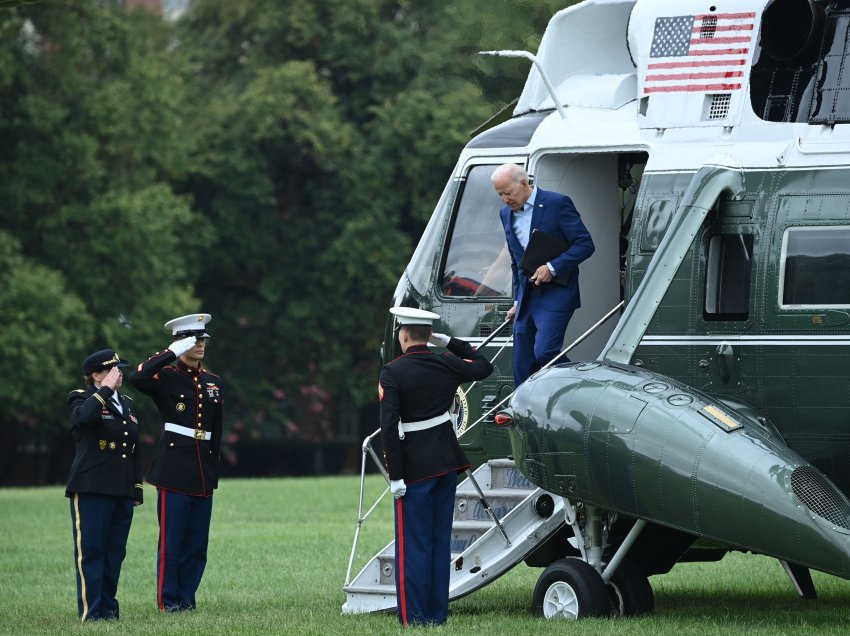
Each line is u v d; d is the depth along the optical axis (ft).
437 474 98.17
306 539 175.32
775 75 106.73
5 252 337.11
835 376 99.19
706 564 151.53
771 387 101.19
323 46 420.77
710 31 109.29
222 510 220.23
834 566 89.40
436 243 126.11
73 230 366.84
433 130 379.96
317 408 453.99
